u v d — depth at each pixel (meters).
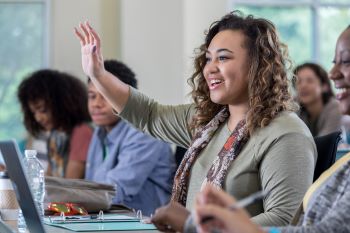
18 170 2.57
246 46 3.17
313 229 1.99
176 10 7.54
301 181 2.88
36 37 7.81
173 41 7.53
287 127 2.98
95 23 7.66
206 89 3.45
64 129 5.65
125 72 4.77
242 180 3.01
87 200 3.66
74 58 7.69
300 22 8.80
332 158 3.16
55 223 3.12
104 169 4.86
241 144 3.07
